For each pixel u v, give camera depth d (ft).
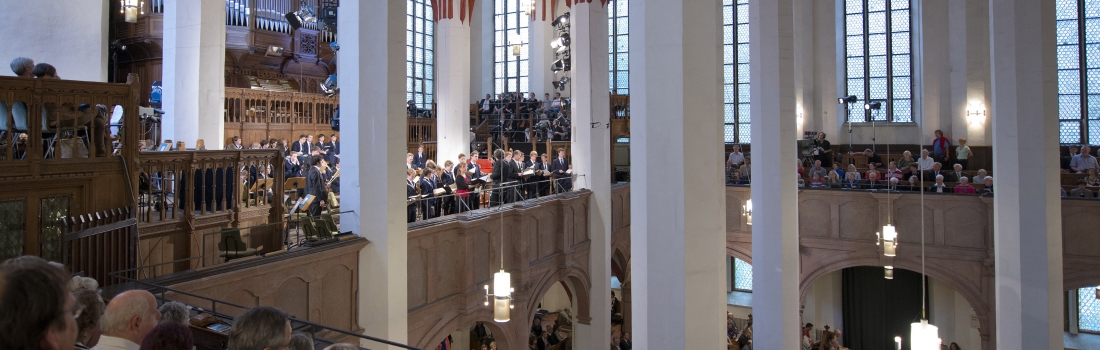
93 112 23.36
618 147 80.94
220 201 31.86
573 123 58.75
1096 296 63.36
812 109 77.82
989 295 55.26
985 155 68.80
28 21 35.09
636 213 24.35
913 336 30.89
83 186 23.20
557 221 52.70
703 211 23.36
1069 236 52.13
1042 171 38.19
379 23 32.94
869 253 59.98
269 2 67.82
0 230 20.72
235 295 26.45
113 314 11.84
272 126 61.67
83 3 37.40
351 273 32.96
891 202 59.00
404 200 34.19
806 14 77.20
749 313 77.41
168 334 10.54
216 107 42.34
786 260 45.42
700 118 23.20
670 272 23.35
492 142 75.25
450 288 40.55
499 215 44.24
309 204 34.45
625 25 89.76
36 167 21.48
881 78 76.84
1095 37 68.28
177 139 41.47
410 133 69.51
